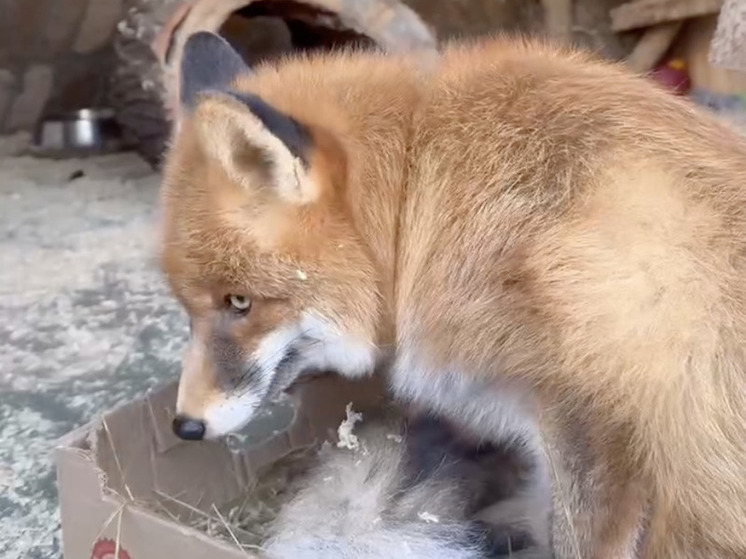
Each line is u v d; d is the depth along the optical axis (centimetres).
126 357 114
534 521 72
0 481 90
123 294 130
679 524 60
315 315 66
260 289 65
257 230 64
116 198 169
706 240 57
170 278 67
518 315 60
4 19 188
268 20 192
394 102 66
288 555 69
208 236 64
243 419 67
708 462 58
